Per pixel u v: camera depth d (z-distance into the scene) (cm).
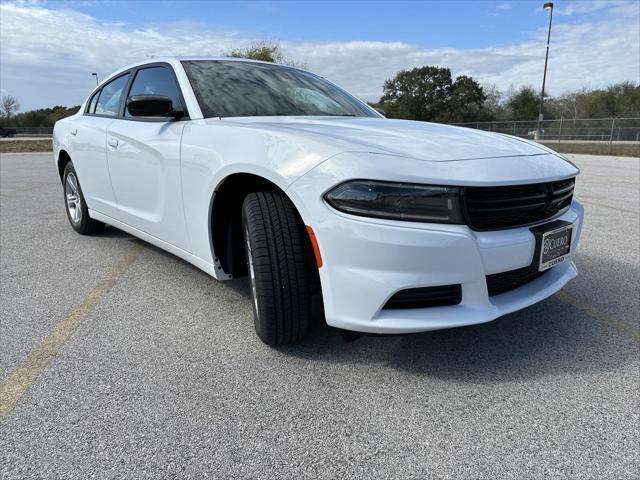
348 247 194
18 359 234
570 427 186
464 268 196
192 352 243
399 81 5250
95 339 256
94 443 175
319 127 248
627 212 629
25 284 339
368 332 201
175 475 160
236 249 271
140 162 319
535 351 244
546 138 2908
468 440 179
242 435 181
